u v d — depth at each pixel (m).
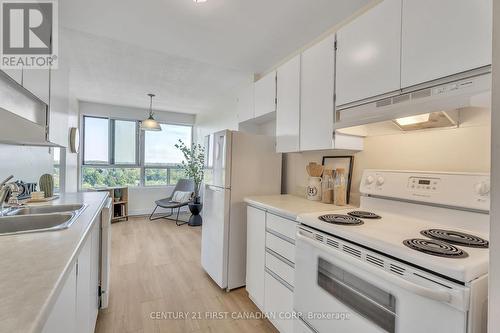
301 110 1.89
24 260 0.73
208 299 2.06
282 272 1.61
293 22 1.90
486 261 0.75
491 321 0.58
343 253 1.05
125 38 2.14
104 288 1.80
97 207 1.60
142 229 4.13
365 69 1.38
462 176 1.14
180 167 5.56
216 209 2.30
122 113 4.99
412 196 1.30
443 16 1.04
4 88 1.03
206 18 1.85
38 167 2.21
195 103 4.68
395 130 1.49
